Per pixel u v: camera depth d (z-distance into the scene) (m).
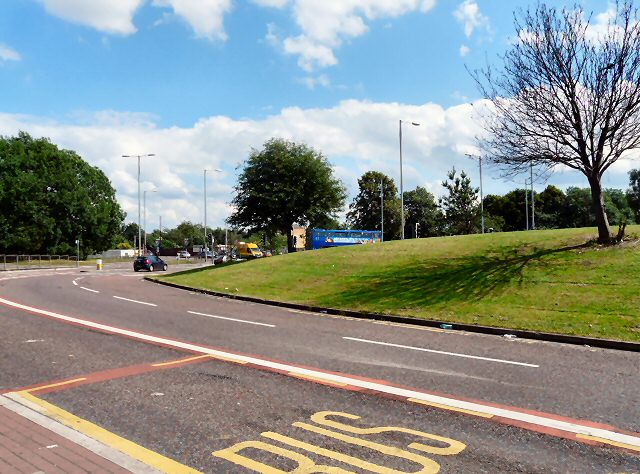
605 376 7.43
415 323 12.92
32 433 4.84
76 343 9.82
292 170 37.50
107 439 4.79
